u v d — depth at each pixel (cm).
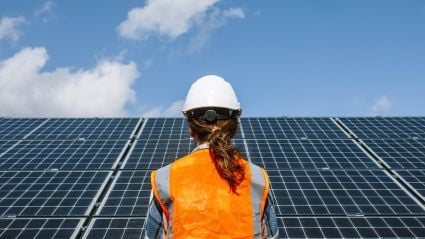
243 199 254
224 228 242
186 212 244
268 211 266
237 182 256
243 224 247
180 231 241
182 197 250
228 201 249
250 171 268
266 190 265
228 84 313
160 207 259
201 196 249
